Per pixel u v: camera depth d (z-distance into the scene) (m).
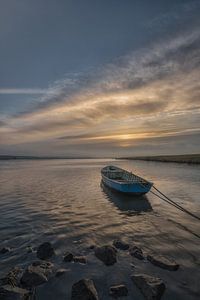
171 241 10.55
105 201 20.19
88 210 16.94
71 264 8.39
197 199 20.44
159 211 16.45
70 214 15.81
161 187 27.83
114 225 13.23
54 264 8.41
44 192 25.36
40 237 11.36
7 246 10.24
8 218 14.80
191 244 10.14
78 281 6.72
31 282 7.01
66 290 6.79
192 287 6.84
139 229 12.42
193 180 34.72
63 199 21.19
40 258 8.92
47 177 43.62
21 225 13.33
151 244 10.23
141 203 19.23
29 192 25.39
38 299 6.39
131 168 69.75
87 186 30.28
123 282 7.16
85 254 9.32
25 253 9.45
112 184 23.72
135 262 8.47
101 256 8.77
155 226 12.89
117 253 9.23
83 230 12.41
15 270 7.80
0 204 19.06
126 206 18.17
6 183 33.97
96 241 10.80
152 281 6.77
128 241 10.70
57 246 10.21
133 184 20.61
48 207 17.95
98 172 57.88
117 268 8.04
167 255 9.07
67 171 62.56
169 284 7.00
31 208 17.61
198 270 7.82
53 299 6.39
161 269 7.90
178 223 13.42
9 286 6.49
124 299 6.31
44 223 13.72
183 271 7.77
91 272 7.80
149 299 6.16
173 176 41.72
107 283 7.13
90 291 6.28
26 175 48.66
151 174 46.56
